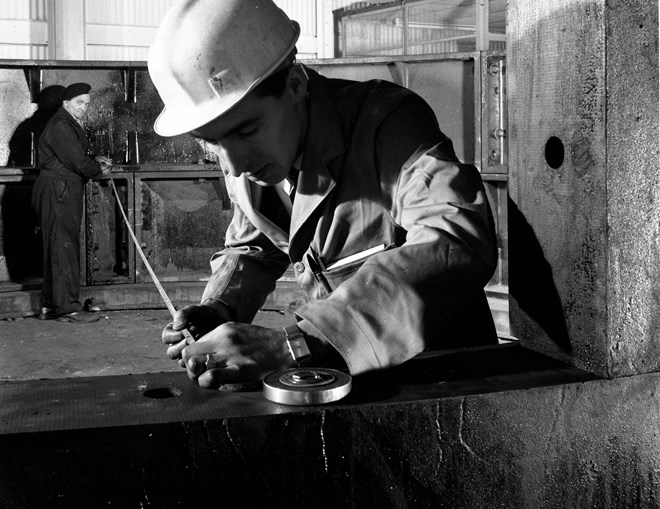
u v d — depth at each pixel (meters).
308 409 1.06
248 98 1.27
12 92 6.46
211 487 1.04
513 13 1.38
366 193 1.47
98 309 6.36
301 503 1.07
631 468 1.27
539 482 1.19
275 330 1.23
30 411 1.06
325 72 6.49
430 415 1.11
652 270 1.25
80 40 9.69
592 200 1.23
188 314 1.58
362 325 1.20
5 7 9.48
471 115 6.17
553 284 1.33
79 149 5.88
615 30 1.18
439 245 1.24
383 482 1.10
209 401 1.11
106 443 0.99
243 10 1.27
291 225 1.55
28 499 0.98
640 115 1.21
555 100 1.29
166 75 1.28
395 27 11.98
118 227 6.61
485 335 1.73
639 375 1.25
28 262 6.61
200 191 6.67
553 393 1.18
